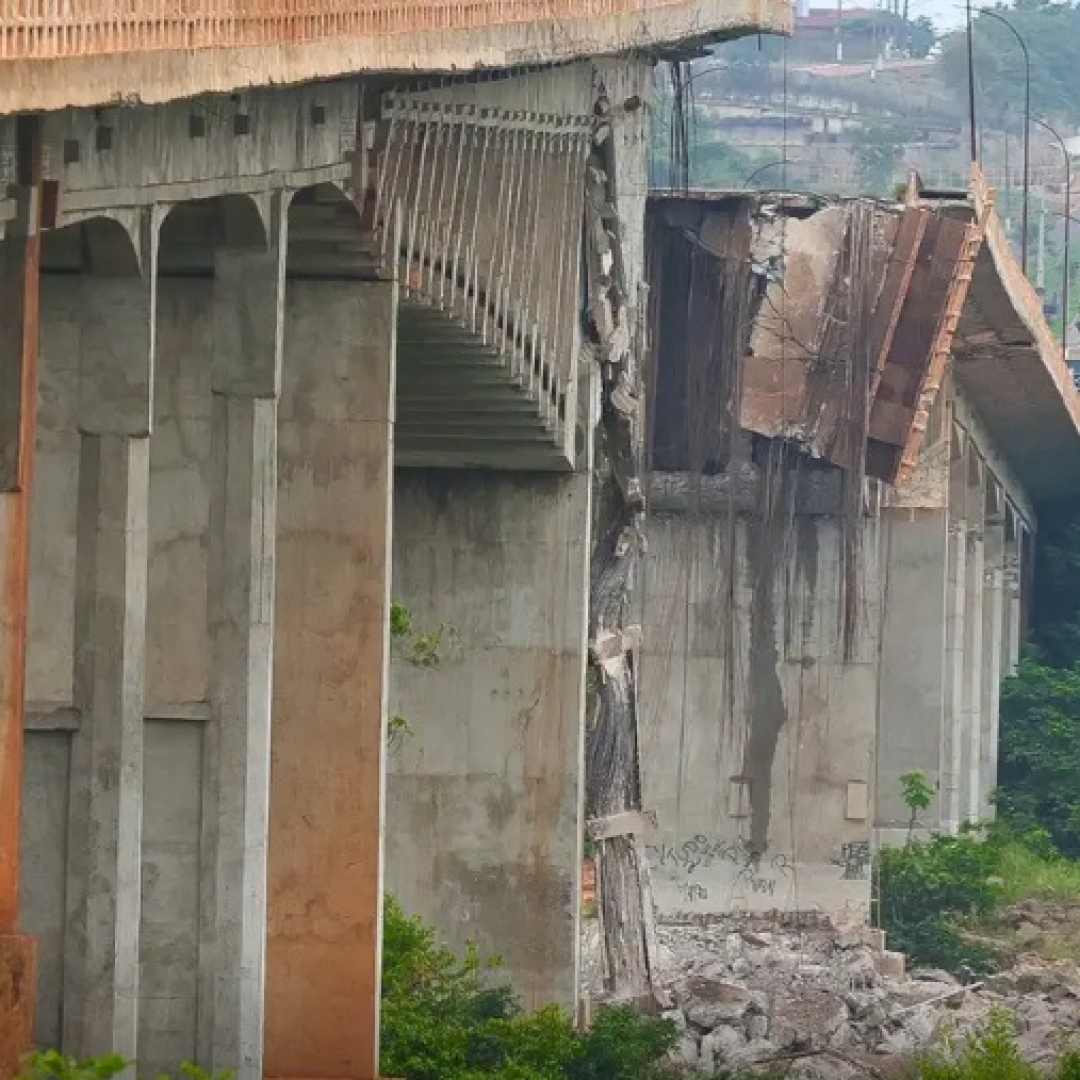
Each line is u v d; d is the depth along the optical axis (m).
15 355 42.72
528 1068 62.31
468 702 77.69
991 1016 67.06
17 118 42.31
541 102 69.00
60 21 38.50
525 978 77.31
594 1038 65.56
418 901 77.62
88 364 47.31
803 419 97.12
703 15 73.94
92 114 44.62
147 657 53.72
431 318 64.56
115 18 39.84
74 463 52.53
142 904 52.22
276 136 51.53
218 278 52.22
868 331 96.50
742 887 98.06
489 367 68.62
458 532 77.88
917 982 86.38
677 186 96.06
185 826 52.28
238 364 52.22
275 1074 59.94
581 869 78.50
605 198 76.62
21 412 42.69
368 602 59.81
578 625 77.62
